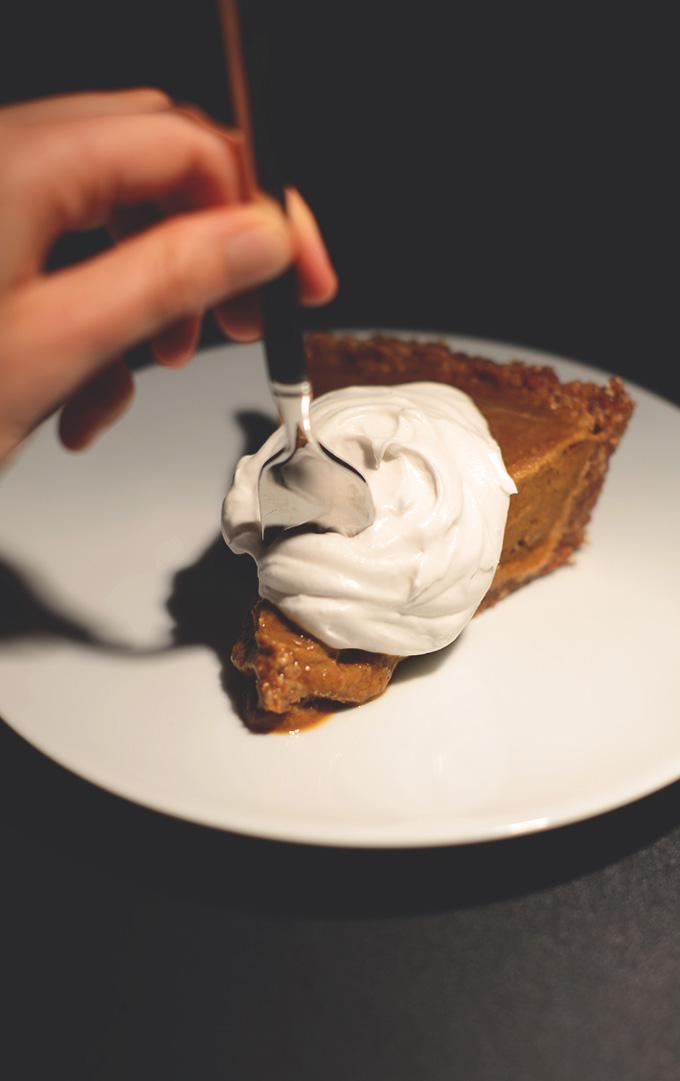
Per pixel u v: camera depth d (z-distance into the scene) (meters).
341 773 0.26
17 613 0.31
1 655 0.29
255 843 0.27
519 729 0.28
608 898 0.26
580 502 0.34
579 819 0.24
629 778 0.25
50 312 0.23
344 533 0.28
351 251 0.59
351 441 0.29
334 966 0.25
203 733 0.27
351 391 0.32
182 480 0.36
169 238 0.23
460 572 0.28
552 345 0.50
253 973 0.24
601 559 0.34
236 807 0.25
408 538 0.28
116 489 0.36
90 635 0.30
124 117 0.26
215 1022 0.24
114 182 0.25
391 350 0.39
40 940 0.25
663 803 0.28
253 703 0.28
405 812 0.25
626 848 0.27
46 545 0.33
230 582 0.32
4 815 0.27
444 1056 0.23
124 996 0.24
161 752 0.27
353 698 0.28
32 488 0.36
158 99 0.29
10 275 0.24
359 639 0.28
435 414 0.31
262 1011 0.24
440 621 0.29
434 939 0.25
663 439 0.38
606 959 0.25
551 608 0.32
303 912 0.25
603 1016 0.24
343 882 0.26
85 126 0.25
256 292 0.31
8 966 0.24
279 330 0.24
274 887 0.26
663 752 0.26
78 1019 0.24
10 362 0.24
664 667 0.30
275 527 0.28
